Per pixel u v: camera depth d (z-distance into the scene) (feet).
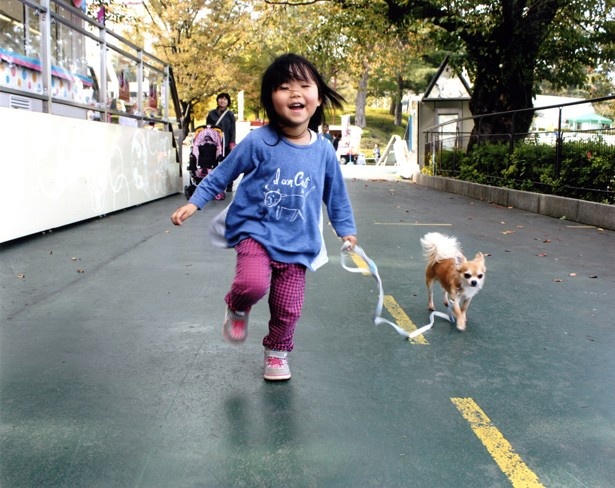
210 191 10.46
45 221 25.23
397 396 10.62
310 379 11.29
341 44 72.33
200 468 8.27
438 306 16.25
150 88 42.01
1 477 8.01
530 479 8.09
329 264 20.95
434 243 15.44
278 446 8.86
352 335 13.79
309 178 10.30
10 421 9.54
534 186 40.11
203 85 113.80
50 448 8.75
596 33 57.16
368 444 8.94
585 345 13.35
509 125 54.75
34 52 27.76
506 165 44.27
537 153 39.93
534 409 10.18
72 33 30.37
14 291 16.81
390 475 8.14
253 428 9.38
